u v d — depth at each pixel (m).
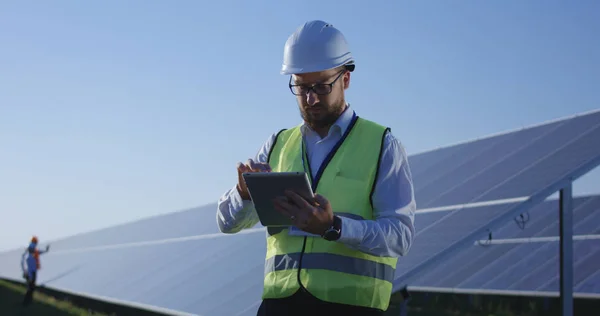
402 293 7.53
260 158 3.73
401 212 3.27
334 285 3.24
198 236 15.26
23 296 20.22
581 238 12.74
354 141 3.39
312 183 3.40
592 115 9.73
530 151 9.89
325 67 3.26
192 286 11.17
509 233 13.79
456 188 10.30
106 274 16.52
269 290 3.38
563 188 8.22
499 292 11.64
